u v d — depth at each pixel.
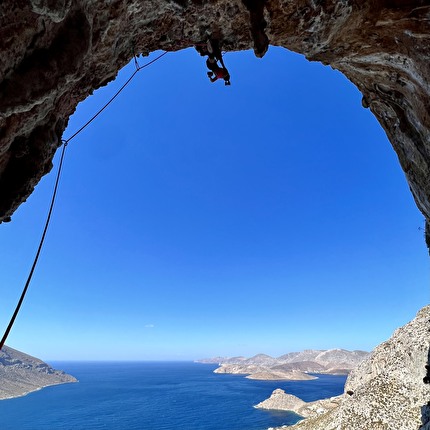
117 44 8.81
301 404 139.38
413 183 13.40
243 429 112.44
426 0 8.18
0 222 8.95
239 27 9.73
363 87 12.75
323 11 9.10
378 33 9.70
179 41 10.06
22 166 8.34
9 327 6.46
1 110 6.02
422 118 10.60
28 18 5.49
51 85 6.61
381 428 45.91
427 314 61.12
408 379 51.34
